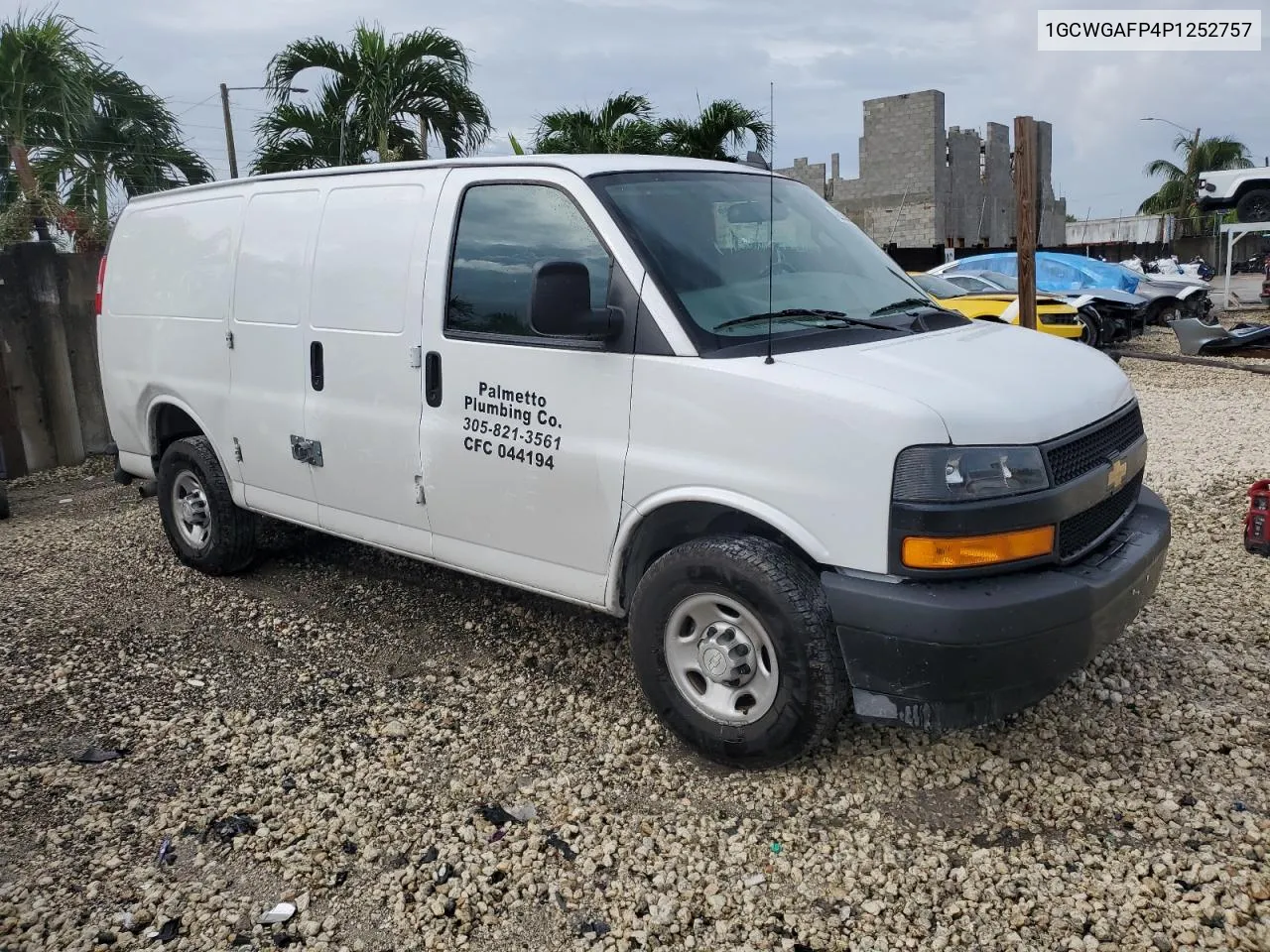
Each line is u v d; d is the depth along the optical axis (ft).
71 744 13.34
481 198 13.75
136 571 20.04
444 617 17.17
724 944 9.43
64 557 21.12
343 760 12.76
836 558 10.74
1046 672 10.62
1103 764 11.96
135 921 9.91
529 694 14.34
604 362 12.26
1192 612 16.12
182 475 19.29
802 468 10.82
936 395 10.61
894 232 137.08
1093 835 10.74
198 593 18.74
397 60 45.78
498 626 16.70
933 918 9.65
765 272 13.05
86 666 15.67
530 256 13.12
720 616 11.77
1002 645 10.26
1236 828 10.71
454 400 13.84
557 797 11.78
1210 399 37.58
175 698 14.60
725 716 11.87
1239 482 23.59
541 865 10.59
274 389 16.67
